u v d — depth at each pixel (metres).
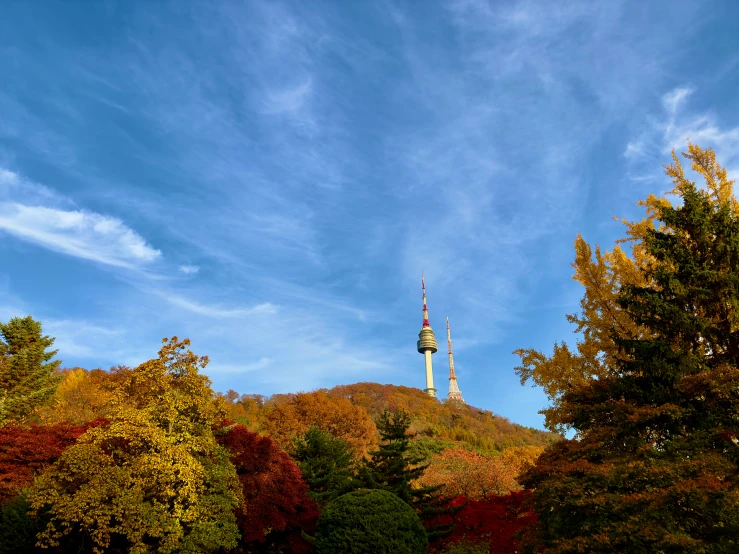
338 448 29.41
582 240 17.62
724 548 7.84
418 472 22.28
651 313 13.19
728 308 12.55
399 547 14.86
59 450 18.22
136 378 16.09
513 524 17.16
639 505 9.27
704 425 10.98
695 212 12.93
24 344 34.94
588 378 16.97
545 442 88.62
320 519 16.02
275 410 52.69
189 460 14.48
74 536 15.84
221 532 14.76
